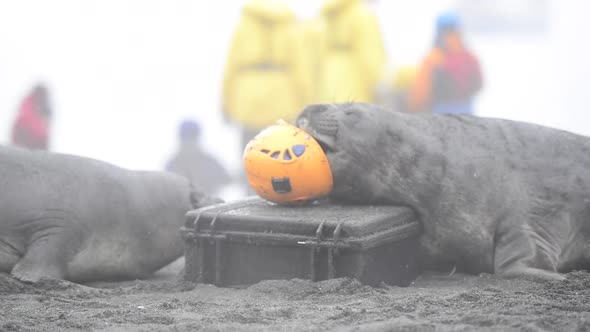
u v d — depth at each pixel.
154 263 15.24
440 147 14.16
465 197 13.98
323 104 14.38
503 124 14.66
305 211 13.67
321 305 11.77
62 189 14.29
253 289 12.83
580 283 12.47
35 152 14.65
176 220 15.34
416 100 27.14
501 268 13.68
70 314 11.37
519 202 13.95
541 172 14.16
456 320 10.25
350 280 12.66
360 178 14.13
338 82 25.27
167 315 11.26
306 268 13.07
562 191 14.09
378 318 10.68
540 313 10.59
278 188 13.85
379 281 13.14
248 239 13.32
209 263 13.70
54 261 13.91
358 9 25.39
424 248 14.21
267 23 25.56
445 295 12.34
